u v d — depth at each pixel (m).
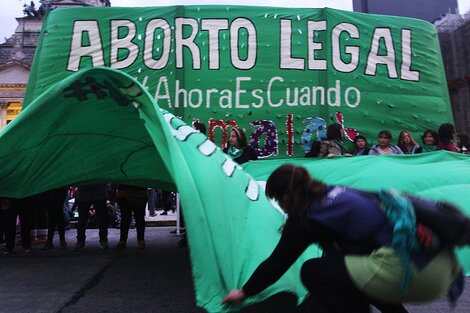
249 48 6.77
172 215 11.83
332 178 5.05
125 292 4.30
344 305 2.30
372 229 2.19
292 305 3.86
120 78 3.52
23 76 29.05
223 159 3.69
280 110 6.68
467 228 2.13
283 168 2.44
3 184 5.19
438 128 7.05
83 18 6.68
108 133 4.66
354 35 7.03
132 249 6.72
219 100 6.62
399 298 2.17
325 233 2.31
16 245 7.33
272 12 6.91
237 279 2.82
